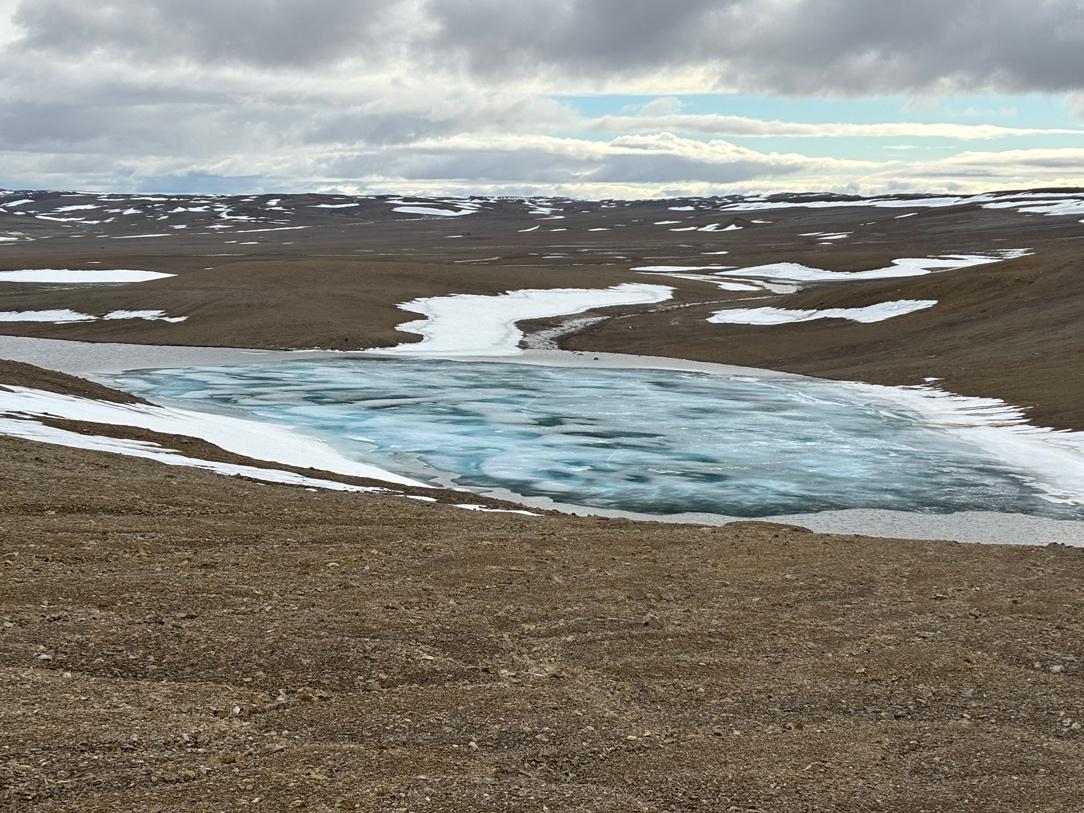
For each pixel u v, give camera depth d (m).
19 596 12.90
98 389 40.97
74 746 8.81
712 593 15.40
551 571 16.14
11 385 35.91
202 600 13.35
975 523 26.77
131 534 16.61
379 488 26.25
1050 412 42.06
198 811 7.85
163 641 11.75
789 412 45.78
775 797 8.94
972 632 13.81
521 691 11.14
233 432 37.47
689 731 10.38
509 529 19.48
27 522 16.55
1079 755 10.08
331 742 9.50
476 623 13.30
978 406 45.47
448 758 9.26
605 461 35.34
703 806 8.70
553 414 45.28
